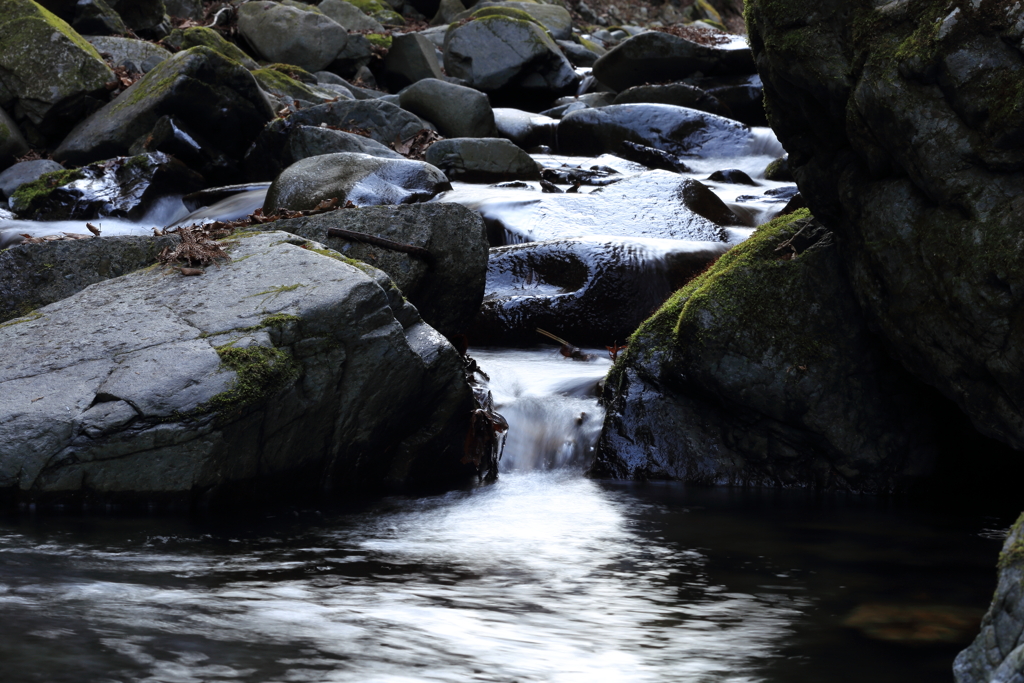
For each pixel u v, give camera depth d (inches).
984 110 141.3
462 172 546.9
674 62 823.1
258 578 127.4
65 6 711.1
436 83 693.3
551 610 117.9
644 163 653.3
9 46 565.9
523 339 299.0
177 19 897.5
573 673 98.0
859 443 191.9
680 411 209.9
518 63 864.9
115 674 92.8
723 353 195.8
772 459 201.0
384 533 155.0
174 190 496.7
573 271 308.7
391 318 182.5
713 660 102.7
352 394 179.9
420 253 225.6
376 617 113.0
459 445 206.1
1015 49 136.9
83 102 565.3
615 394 221.3
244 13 880.9
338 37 871.7
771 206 445.1
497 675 96.6
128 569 129.3
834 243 198.7
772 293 197.5
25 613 109.8
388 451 195.3
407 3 1160.8
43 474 159.3
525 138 727.7
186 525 155.3
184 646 101.0
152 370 165.8
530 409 226.2
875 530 161.6
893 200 163.6
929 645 108.0
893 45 154.4
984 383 153.9
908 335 165.8
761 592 126.6
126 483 161.6
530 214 378.3
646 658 102.8
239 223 234.8
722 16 1419.8
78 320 183.2
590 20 1295.5
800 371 191.9
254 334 171.0
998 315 144.7
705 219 387.5
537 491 193.2
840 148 178.4
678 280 305.1
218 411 161.9
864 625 114.3
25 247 213.0
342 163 414.9
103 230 445.7
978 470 195.2
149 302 185.5
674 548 148.6
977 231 146.1
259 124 546.3
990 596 125.6
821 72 165.8
